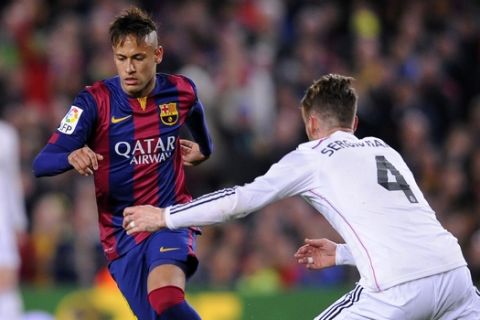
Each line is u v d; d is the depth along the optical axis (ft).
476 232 144.87
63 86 153.48
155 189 77.61
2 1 169.17
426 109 166.20
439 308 71.92
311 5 176.55
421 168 153.17
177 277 75.36
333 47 171.83
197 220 70.74
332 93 76.59
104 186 77.41
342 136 75.31
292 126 150.71
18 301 112.88
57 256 126.72
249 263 130.11
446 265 71.77
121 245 78.33
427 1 184.44
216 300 114.73
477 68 177.37
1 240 106.01
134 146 76.74
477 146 158.71
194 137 82.28
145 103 76.89
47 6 166.30
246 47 164.04
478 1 190.39
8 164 107.24
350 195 72.33
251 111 153.69
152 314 78.02
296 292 115.55
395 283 70.59
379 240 71.31
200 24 165.07
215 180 147.95
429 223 72.95
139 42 73.97
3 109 148.66
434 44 177.17
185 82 78.84
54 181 137.80
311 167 72.95
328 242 79.25
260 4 172.24
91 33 158.10
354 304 71.92
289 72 161.38
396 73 170.09
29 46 158.20
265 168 148.05
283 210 135.64
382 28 180.14
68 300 114.01
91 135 76.38
